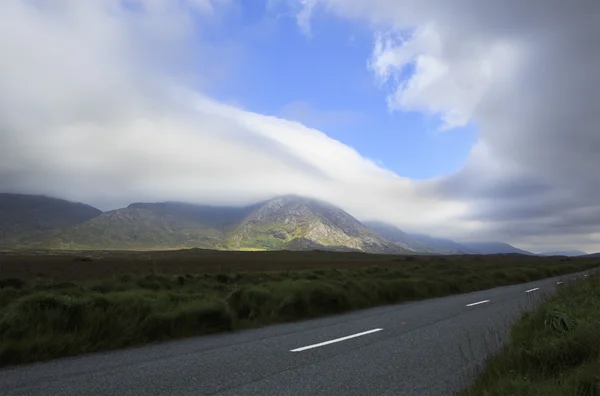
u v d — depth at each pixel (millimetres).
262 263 66062
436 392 5754
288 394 5609
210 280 24500
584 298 10688
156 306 11281
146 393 5609
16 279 22703
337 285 17266
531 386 5000
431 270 37375
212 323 10969
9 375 6504
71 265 50562
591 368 4926
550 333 7371
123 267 46562
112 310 10008
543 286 27031
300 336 10156
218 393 5625
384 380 6328
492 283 30500
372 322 12594
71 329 9047
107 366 7094
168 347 8805
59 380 6219
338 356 7945
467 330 11000
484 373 6039
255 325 11984
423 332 10727
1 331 8352
